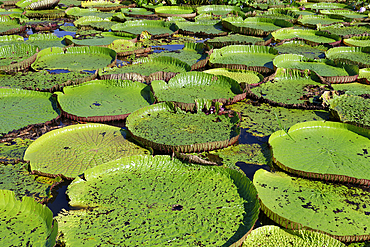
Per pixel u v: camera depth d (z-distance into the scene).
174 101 4.51
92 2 12.16
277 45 7.48
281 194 2.85
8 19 9.29
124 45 7.15
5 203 2.69
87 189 2.85
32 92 4.68
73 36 8.09
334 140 3.64
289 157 3.32
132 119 4.00
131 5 11.92
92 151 3.41
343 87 5.21
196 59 6.36
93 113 4.14
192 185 2.93
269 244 2.34
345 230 2.46
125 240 2.33
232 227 2.47
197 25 9.31
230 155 3.45
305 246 2.32
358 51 7.13
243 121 4.13
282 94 4.86
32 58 5.93
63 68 5.79
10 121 3.95
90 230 2.42
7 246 2.28
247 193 2.79
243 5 11.93
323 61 6.24
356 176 2.99
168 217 2.55
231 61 6.31
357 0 12.57
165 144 3.45
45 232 2.41
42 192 2.84
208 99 4.29
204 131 3.80
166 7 11.34
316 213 2.63
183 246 2.30
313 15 10.63
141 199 2.74
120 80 4.95
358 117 4.16
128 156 3.35
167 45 7.43
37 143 3.50
